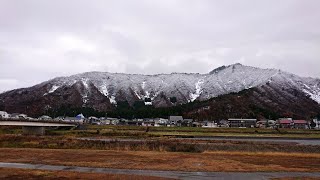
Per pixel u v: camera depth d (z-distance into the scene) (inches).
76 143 3440.0
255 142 3969.0
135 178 1652.3
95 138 4306.1
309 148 3506.4
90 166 2026.3
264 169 2065.7
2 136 3767.2
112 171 1876.2
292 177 1801.2
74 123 6968.5
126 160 2325.3
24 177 1588.3
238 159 2546.8
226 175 1843.0
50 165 2031.3
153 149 3272.6
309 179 1739.7
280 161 2487.7
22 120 4463.6
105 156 2534.5
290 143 4037.9
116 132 5383.9
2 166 1956.2
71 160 2256.4
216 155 2829.7
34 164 2058.3
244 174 1887.3
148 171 1911.9
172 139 4180.6
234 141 4060.0
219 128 7012.8
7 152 2677.2
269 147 3501.5
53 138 3988.7
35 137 3966.5
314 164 2357.3
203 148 3368.6
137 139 4156.0
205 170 1991.9
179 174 1843.0
